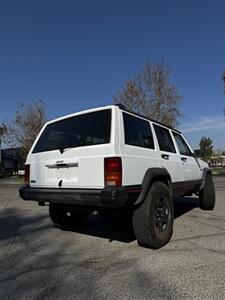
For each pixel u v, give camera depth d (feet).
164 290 12.27
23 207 34.40
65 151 17.74
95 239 19.86
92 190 16.30
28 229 23.20
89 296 11.98
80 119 18.20
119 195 15.39
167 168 20.30
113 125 16.61
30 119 119.65
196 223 23.61
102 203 15.66
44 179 18.70
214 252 16.60
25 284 13.20
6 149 143.33
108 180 15.81
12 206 35.50
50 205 20.63
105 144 16.30
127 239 19.65
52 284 13.14
